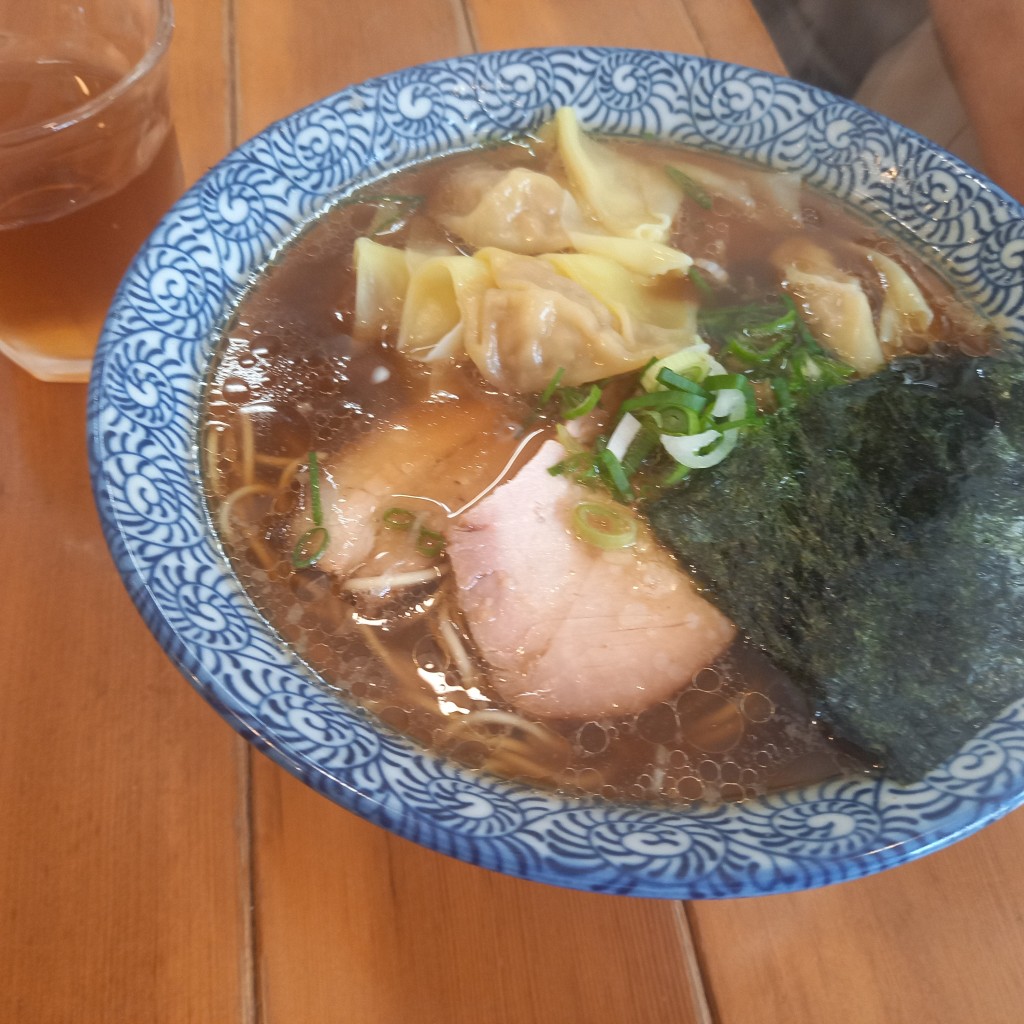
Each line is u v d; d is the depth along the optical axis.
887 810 0.18
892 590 0.21
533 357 0.27
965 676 0.20
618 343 0.27
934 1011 0.20
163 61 0.25
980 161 0.39
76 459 0.25
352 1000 0.19
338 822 0.21
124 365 0.22
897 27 0.45
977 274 0.28
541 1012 0.20
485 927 0.20
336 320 0.27
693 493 0.24
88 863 0.20
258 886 0.20
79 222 0.24
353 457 0.25
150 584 0.19
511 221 0.29
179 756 0.22
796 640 0.22
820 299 0.28
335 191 0.28
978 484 0.22
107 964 0.19
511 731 0.21
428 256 0.28
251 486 0.23
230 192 0.25
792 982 0.20
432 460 0.25
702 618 0.23
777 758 0.21
